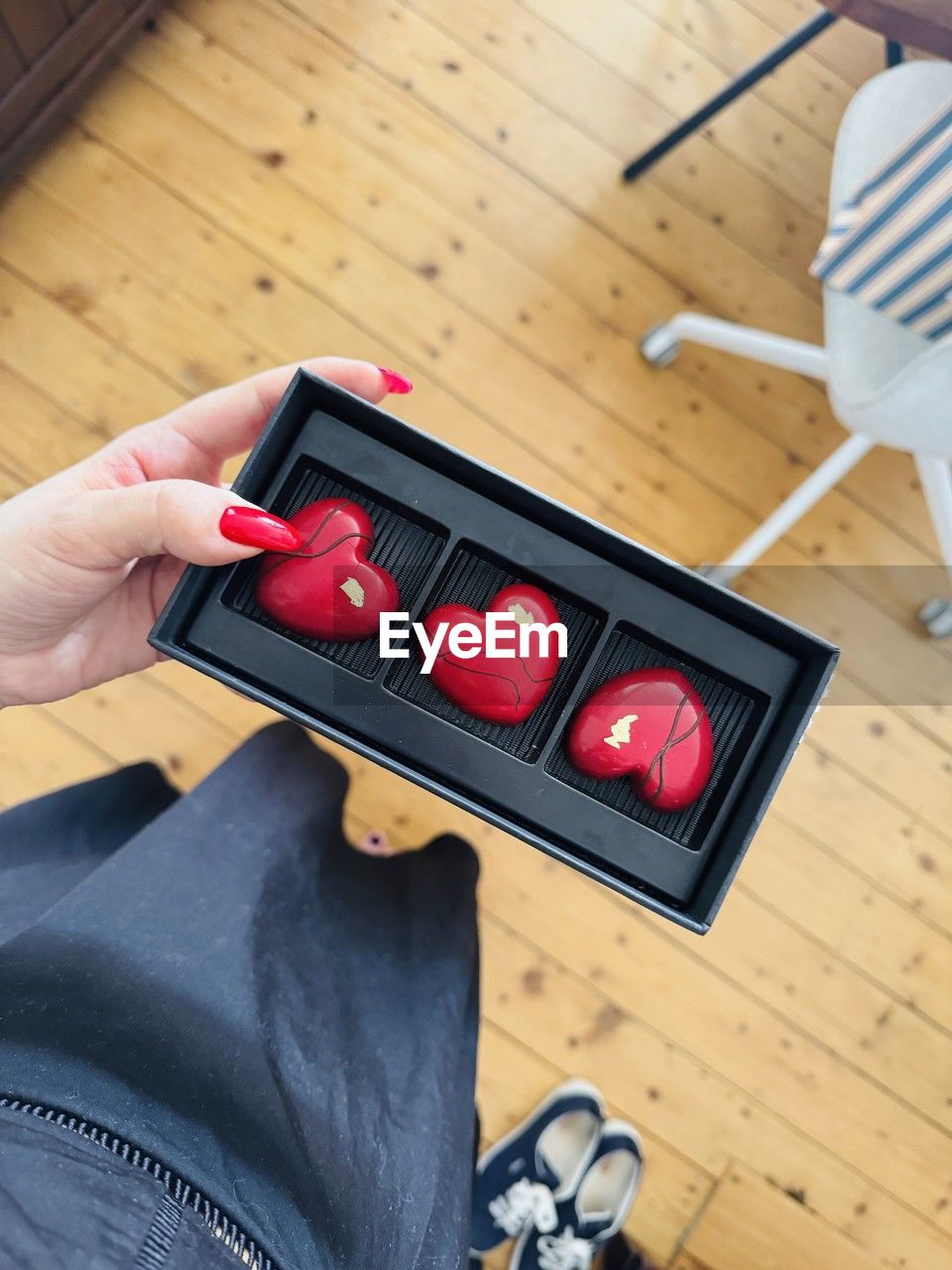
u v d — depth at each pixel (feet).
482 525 0.96
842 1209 2.16
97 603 1.20
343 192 2.23
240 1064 1.11
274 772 1.57
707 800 0.97
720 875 0.93
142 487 0.95
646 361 2.27
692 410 2.28
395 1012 1.39
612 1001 2.14
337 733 0.91
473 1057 1.51
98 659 1.31
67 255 2.15
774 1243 2.13
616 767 0.94
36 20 1.85
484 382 2.22
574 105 2.30
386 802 2.11
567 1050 2.12
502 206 2.27
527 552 0.96
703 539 2.26
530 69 2.30
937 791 2.26
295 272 2.21
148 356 2.15
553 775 0.97
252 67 2.23
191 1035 1.09
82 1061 0.99
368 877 1.65
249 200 2.21
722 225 2.33
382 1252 1.10
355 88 2.25
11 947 1.10
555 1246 2.02
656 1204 2.12
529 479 2.22
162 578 1.29
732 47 2.35
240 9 2.23
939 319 1.38
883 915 2.23
